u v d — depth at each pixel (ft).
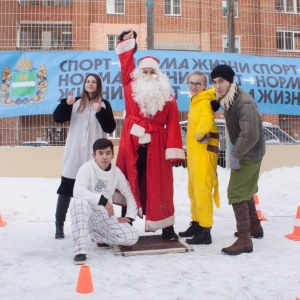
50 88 32.32
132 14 65.62
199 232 15.42
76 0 61.36
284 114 35.40
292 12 65.67
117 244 14.01
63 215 16.07
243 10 60.90
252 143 13.24
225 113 14.23
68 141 15.85
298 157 36.06
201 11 62.90
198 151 14.90
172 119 14.79
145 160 14.83
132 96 14.93
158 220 14.38
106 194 13.92
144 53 33.73
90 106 15.66
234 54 35.24
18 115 31.89
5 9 42.29
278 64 35.78
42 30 58.59
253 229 15.76
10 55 32.30
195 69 33.96
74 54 33.06
